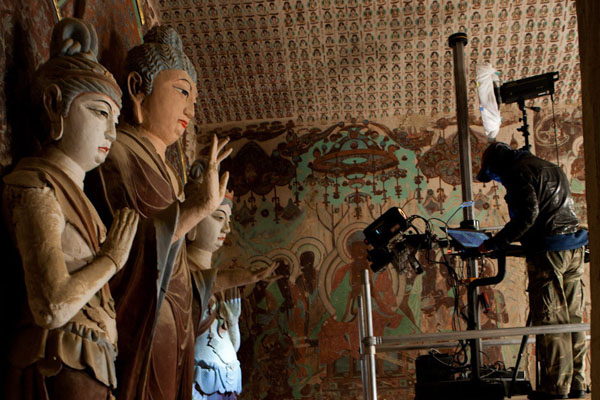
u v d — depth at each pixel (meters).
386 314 9.79
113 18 6.17
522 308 9.70
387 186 10.23
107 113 4.12
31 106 4.07
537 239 6.55
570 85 10.17
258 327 9.81
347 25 9.41
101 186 4.84
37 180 3.65
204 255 6.37
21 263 3.65
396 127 10.45
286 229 10.13
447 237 7.50
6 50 4.23
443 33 9.53
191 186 6.27
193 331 5.50
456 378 7.74
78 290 3.44
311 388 9.59
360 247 10.03
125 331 4.46
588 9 3.26
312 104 10.37
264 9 9.16
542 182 6.53
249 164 10.38
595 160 3.21
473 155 10.24
